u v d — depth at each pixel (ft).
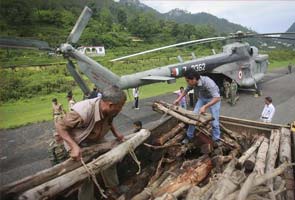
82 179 9.68
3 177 24.17
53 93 72.43
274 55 169.37
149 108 49.96
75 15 205.57
